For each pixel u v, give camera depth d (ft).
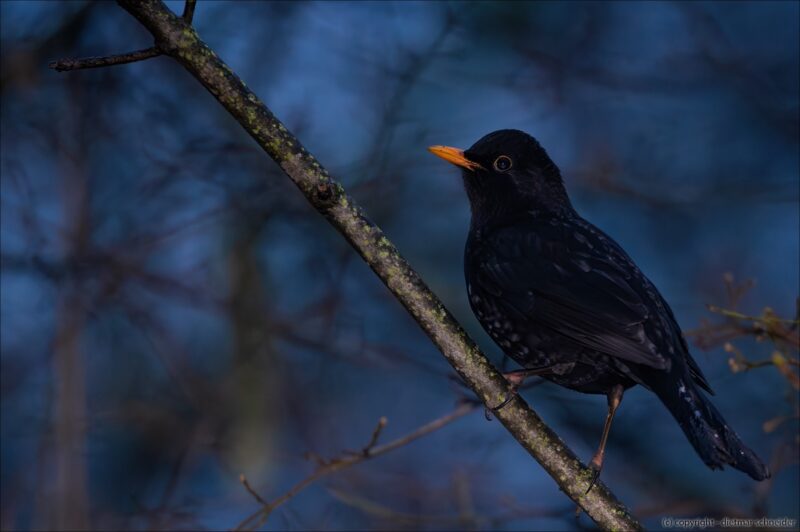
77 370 38.86
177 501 39.75
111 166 45.70
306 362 46.06
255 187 45.14
